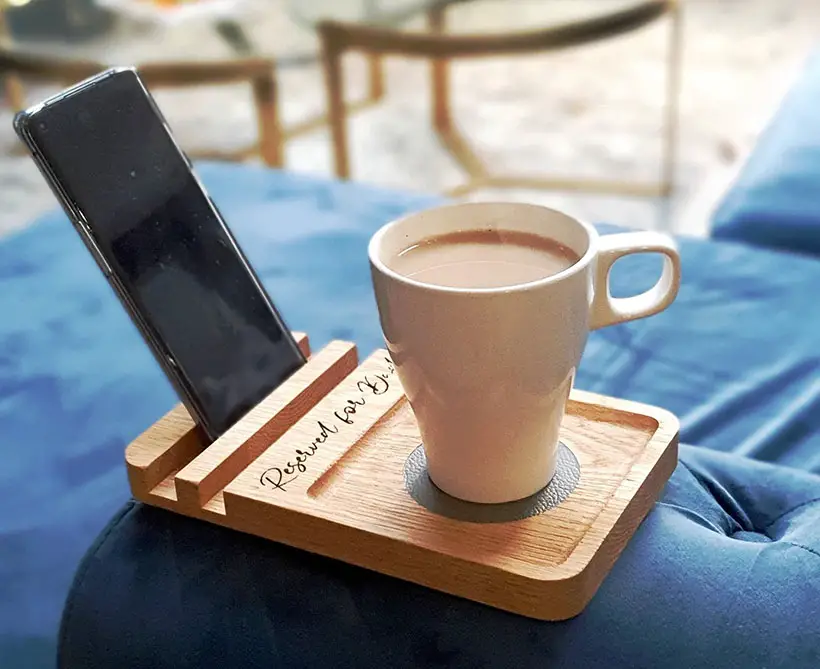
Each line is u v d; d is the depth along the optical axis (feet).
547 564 1.61
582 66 11.06
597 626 1.61
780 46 11.25
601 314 1.72
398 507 1.75
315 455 1.89
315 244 3.90
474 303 1.52
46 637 2.48
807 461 2.72
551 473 1.79
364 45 7.57
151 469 1.92
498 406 1.62
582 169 8.80
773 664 1.56
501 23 7.20
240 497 1.79
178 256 2.02
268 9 8.02
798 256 3.60
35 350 3.37
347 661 1.67
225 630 1.75
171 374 1.97
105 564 1.89
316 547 1.76
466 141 9.50
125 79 1.98
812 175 4.41
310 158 9.31
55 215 4.30
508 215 1.77
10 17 7.82
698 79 10.54
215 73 7.42
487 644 1.63
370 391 2.08
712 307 3.32
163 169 2.02
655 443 1.87
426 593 1.70
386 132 9.73
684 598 1.64
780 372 3.01
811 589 1.64
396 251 1.73
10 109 10.19
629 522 1.73
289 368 2.20
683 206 8.06
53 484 2.83
